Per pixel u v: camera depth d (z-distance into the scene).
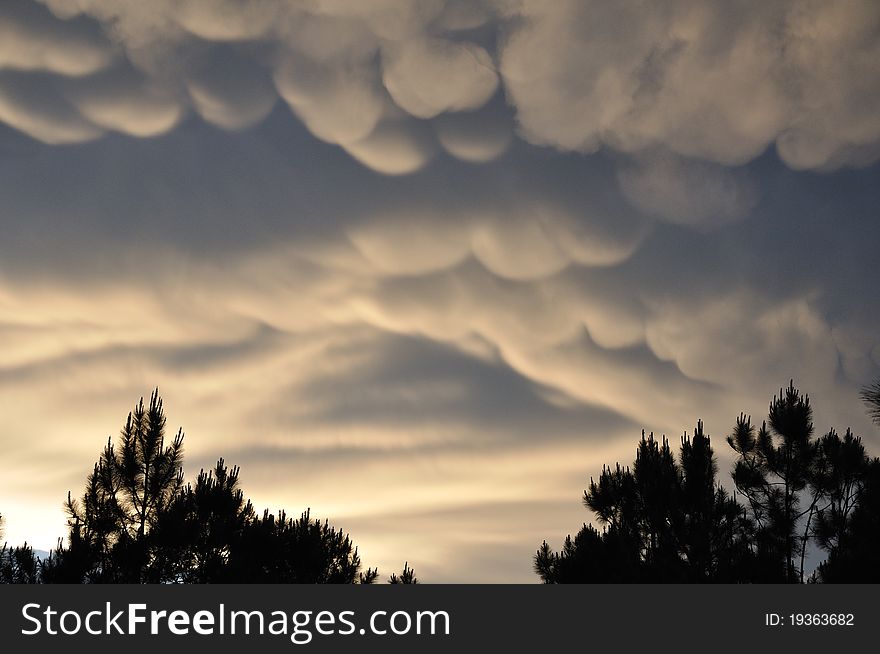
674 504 37.00
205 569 37.31
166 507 38.41
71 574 33.28
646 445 42.81
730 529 37.16
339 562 46.06
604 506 44.22
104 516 38.09
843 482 37.22
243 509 40.78
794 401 39.00
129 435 39.91
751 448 39.94
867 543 31.69
